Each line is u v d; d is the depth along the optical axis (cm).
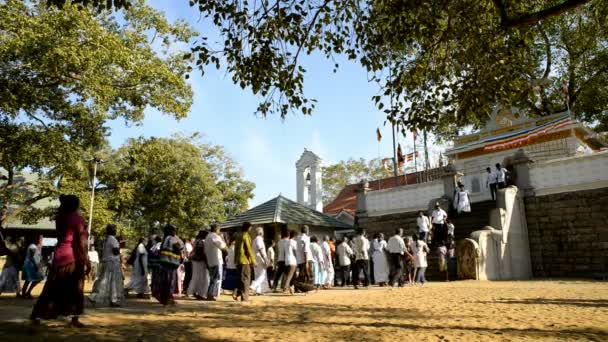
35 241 1342
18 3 1748
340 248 1705
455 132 3120
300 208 2322
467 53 1093
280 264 1448
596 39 2805
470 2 1054
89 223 2666
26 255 1297
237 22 1019
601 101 3056
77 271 688
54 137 2027
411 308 974
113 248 1048
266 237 2119
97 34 1823
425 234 2045
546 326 718
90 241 2203
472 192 2783
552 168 2053
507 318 806
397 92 1109
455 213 2283
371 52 1137
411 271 1838
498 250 1928
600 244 1858
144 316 852
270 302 1130
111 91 1928
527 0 1084
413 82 1114
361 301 1137
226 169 4600
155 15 2170
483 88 1059
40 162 2036
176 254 1052
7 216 2341
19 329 657
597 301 1041
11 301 1149
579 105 3158
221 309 980
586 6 1486
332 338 632
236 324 758
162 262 1037
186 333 667
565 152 2442
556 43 3058
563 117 2517
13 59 1747
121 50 1931
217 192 3703
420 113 1110
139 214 3697
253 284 1385
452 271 1944
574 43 2897
